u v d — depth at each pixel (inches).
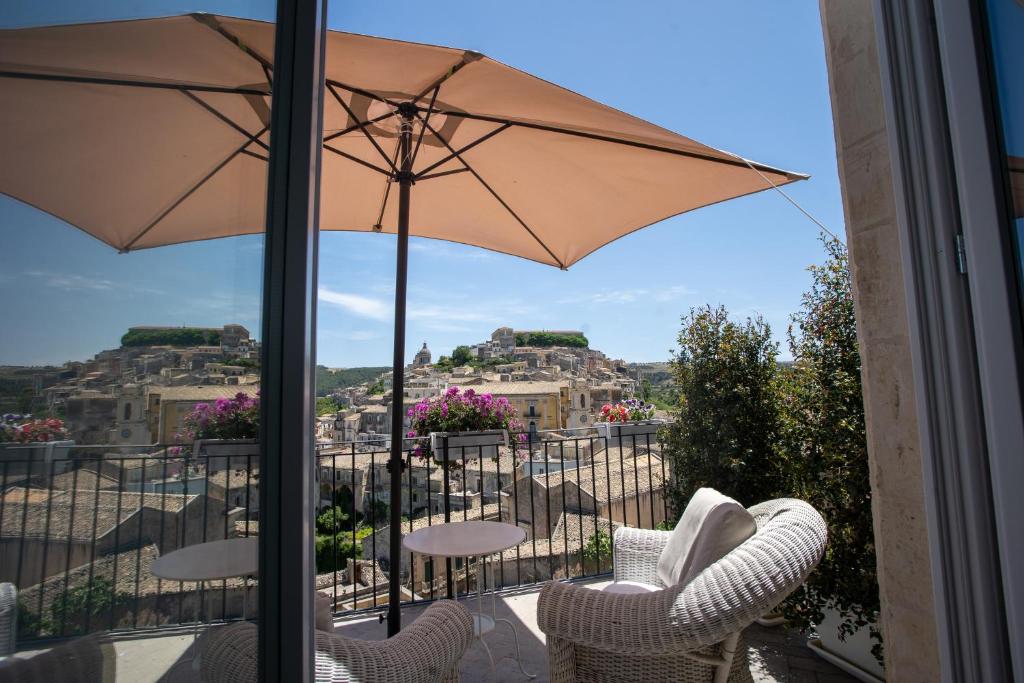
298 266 34.1
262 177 33.8
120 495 26.7
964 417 54.1
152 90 29.1
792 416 100.5
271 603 31.7
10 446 23.5
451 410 151.0
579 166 104.9
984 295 52.4
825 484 89.4
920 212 57.4
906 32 58.4
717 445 118.6
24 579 23.6
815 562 62.3
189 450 29.2
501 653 103.0
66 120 25.7
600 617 62.0
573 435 155.3
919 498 58.4
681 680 65.7
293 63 35.9
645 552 91.4
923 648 58.1
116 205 27.3
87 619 25.4
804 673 92.5
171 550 28.3
